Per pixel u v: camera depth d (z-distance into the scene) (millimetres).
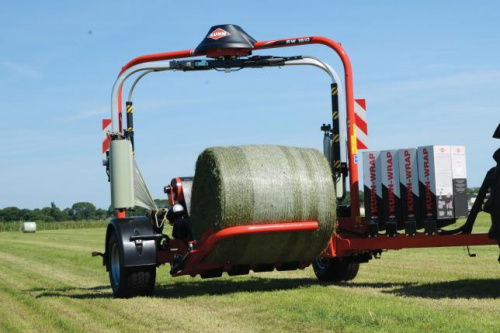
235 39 9945
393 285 9602
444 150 8734
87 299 9375
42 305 8852
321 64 10148
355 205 9805
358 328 6152
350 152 9898
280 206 8578
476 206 8570
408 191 8922
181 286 10797
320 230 8914
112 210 10070
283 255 9109
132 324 7043
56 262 17078
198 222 8922
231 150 8648
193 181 8977
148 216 10195
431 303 7543
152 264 9289
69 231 57094
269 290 9516
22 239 36156
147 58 10477
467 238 8664
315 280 10883
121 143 9797
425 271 11398
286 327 6430
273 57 10117
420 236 8844
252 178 8484
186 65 10211
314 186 8812
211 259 8898
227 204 8383
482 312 6863
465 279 9961
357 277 10992
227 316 7270
